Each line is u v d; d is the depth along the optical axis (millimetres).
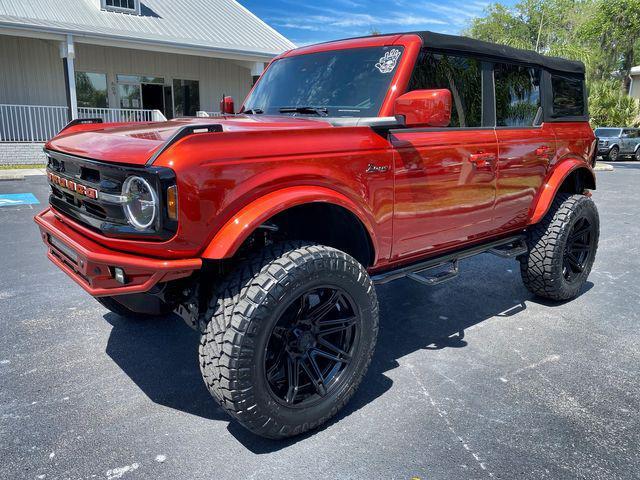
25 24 14242
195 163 2188
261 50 18922
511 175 3826
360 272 2666
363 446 2543
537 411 2863
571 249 4547
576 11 42031
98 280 2387
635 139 26125
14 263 5480
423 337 3857
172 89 19531
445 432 2662
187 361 3416
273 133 2443
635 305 4578
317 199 2525
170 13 20109
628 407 2918
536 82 4254
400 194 3010
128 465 2381
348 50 3486
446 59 3400
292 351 2600
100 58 17812
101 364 3350
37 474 2307
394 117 2891
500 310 4418
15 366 3293
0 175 12070
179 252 2242
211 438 2598
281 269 2361
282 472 2350
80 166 2590
